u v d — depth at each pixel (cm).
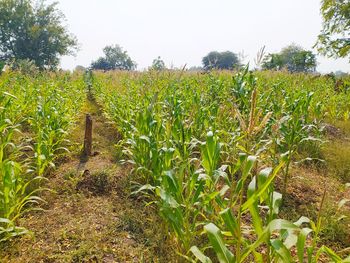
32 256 285
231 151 402
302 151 646
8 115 614
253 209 201
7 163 307
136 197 416
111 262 287
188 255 270
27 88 905
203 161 279
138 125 488
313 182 509
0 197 320
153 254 302
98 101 1227
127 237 328
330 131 868
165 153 344
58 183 445
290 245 205
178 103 543
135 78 1240
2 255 283
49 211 372
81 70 2158
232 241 238
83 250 294
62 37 5062
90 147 584
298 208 418
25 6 4797
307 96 595
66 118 656
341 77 1770
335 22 2261
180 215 258
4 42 4856
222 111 534
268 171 205
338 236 355
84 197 408
